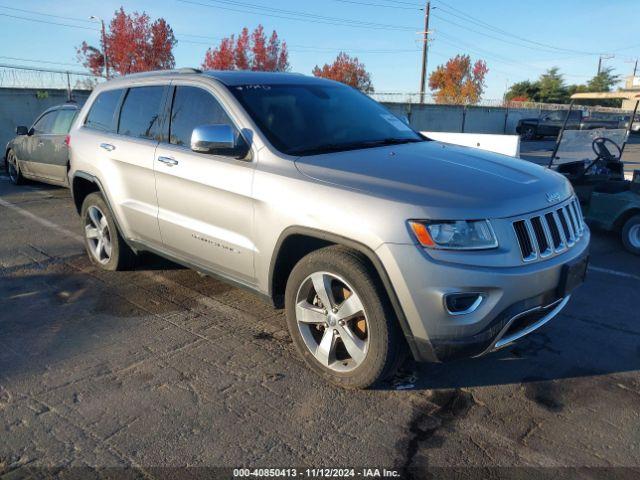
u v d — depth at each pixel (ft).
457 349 9.58
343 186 10.38
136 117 15.70
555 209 10.82
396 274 9.46
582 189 25.57
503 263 9.53
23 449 9.16
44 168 31.04
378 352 10.09
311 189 10.68
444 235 9.35
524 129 105.50
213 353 12.52
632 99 25.81
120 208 15.92
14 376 11.46
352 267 10.05
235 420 10.01
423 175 10.66
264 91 13.55
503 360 12.33
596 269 19.06
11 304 15.31
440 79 147.43
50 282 17.02
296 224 10.79
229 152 12.05
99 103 17.65
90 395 10.77
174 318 14.40
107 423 9.89
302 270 10.99
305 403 10.55
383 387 11.15
